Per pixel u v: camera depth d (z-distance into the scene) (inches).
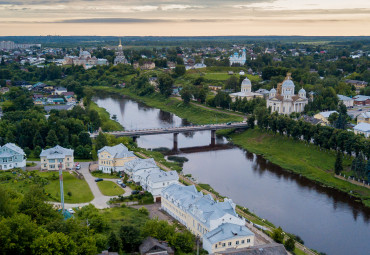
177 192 7824.8
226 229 6368.1
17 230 5078.7
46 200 7426.2
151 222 6338.6
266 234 7047.2
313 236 7549.2
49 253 4975.4
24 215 5482.3
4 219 5216.5
